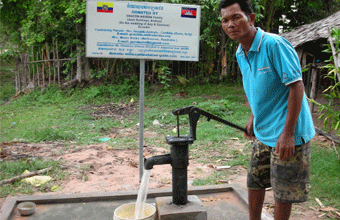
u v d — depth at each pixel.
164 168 4.52
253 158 2.42
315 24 8.79
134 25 3.66
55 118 8.44
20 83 13.40
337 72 4.25
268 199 3.46
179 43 3.77
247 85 2.36
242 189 3.37
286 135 2.04
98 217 2.89
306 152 2.15
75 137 6.40
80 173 4.23
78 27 11.99
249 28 2.15
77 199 3.19
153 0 9.80
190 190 3.35
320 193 3.49
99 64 12.75
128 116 8.47
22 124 7.77
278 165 2.16
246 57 2.29
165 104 9.57
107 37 3.65
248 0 2.13
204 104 8.47
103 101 10.48
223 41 12.53
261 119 2.28
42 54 12.13
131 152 5.34
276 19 14.86
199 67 13.37
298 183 2.14
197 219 2.43
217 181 3.88
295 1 14.77
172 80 13.01
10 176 4.04
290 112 2.00
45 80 13.12
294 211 3.13
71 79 12.45
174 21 3.72
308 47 8.10
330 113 4.56
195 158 4.95
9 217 2.82
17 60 12.86
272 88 2.15
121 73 12.71
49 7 11.50
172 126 7.31
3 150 5.35
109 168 4.49
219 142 5.73
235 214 2.94
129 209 2.55
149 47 3.72
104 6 3.61
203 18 10.89
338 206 3.21
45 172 4.21
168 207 2.48
